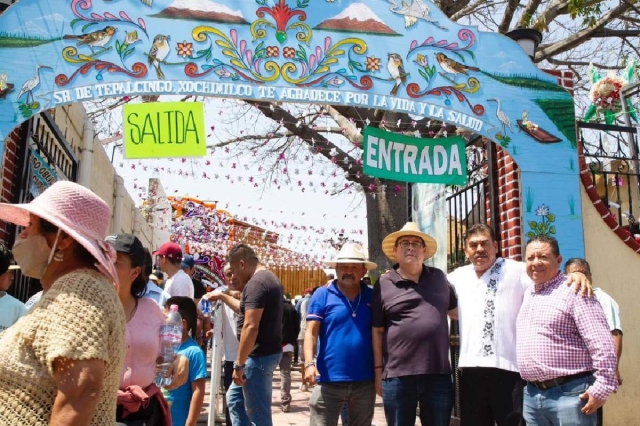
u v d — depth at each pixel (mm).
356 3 7234
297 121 11516
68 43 6512
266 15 7012
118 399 3350
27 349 2186
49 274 2473
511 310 4945
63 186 2490
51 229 2445
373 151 7305
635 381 7098
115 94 6547
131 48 6660
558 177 7250
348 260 5297
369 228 12781
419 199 9102
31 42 6418
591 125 7660
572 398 4168
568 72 7797
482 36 7469
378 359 5207
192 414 4664
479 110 7285
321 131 12531
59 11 6539
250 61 6891
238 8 6969
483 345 4934
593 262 7246
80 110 9281
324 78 7016
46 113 6930
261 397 5488
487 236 5137
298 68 6980
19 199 6312
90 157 9539
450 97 7250
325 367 5250
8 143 6301
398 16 7320
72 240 2455
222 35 6883
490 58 7426
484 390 4922
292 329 9523
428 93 7207
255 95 6836
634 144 9156
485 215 7875
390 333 5082
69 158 8812
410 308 5070
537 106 7410
